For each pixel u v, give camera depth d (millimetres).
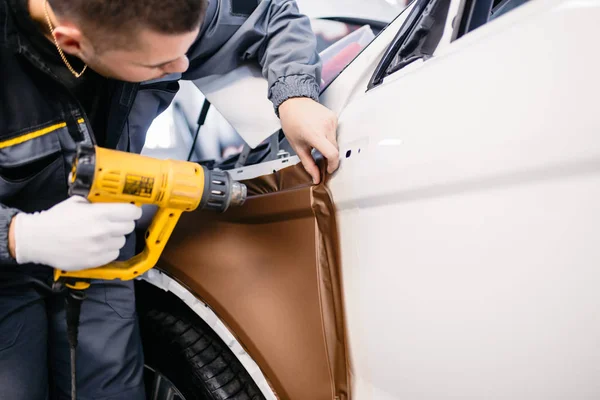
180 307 958
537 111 391
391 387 583
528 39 422
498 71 440
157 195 587
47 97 673
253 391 825
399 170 516
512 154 405
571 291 377
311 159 705
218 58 921
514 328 421
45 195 744
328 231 665
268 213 749
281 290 728
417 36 698
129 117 876
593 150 353
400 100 562
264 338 736
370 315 594
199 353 861
